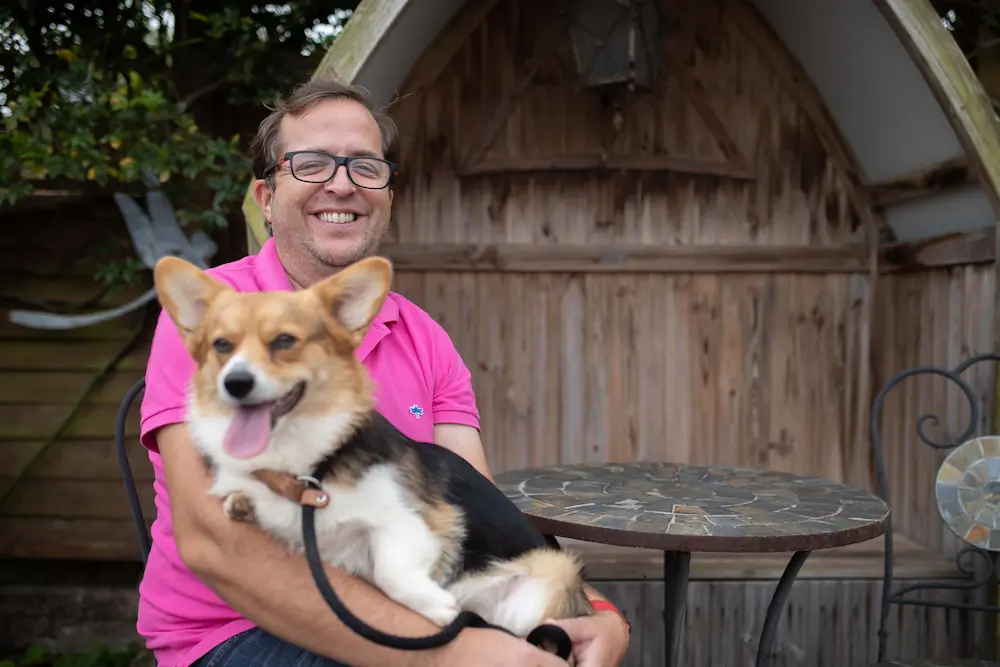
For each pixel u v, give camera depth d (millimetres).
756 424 3715
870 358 3680
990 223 2836
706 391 3713
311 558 1357
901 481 3529
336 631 1410
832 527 1954
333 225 1869
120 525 3611
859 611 3203
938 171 2947
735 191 3654
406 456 1548
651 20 3070
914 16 2555
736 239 3668
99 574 3721
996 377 2711
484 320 3664
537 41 3518
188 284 1521
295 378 1402
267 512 1417
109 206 3557
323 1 3605
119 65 3611
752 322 3695
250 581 1411
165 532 1677
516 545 1631
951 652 3148
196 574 1473
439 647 1393
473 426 2025
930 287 3254
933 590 3168
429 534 1460
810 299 3689
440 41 3355
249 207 2443
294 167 1829
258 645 1560
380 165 1914
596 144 3582
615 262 3617
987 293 2857
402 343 1932
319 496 1385
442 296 3645
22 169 3135
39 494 3604
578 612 1600
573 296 3680
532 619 1554
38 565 3719
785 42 3459
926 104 2863
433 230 3611
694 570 3219
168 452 1545
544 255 3607
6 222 3514
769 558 3320
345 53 2457
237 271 1886
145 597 1723
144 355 3611
